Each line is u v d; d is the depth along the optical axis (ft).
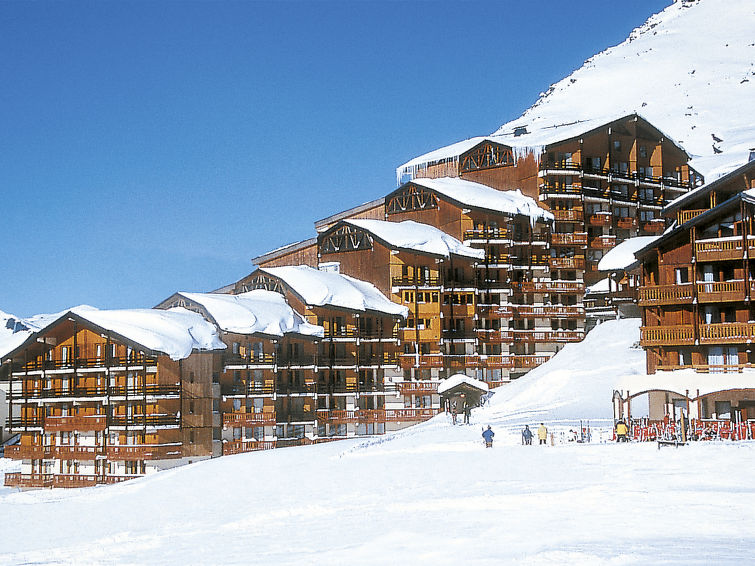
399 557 89.04
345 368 336.49
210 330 307.17
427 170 436.76
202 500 164.25
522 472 151.33
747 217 217.56
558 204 391.86
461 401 310.24
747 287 213.46
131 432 282.36
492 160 412.16
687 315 226.79
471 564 82.33
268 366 314.55
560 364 299.17
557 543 90.22
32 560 114.93
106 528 145.18
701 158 609.42
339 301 334.85
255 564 92.32
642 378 199.31
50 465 301.43
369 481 160.15
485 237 370.73
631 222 405.80
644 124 415.64
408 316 347.77
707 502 110.63
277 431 318.24
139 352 287.69
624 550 83.71
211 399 297.53
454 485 144.97
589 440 195.00
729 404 207.21
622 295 343.46
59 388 304.09
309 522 122.62
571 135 394.32
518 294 379.35
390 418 338.54
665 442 164.86
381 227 364.58
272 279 361.71
